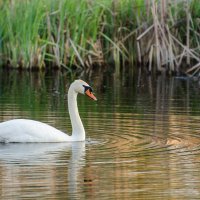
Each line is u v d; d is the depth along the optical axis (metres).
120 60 24.98
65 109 17.16
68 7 23.91
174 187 10.82
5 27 24.25
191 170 11.71
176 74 23.36
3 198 10.29
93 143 13.68
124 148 13.20
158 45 23.34
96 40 24.52
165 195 10.45
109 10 24.41
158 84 21.56
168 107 17.50
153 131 14.66
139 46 24.33
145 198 10.31
